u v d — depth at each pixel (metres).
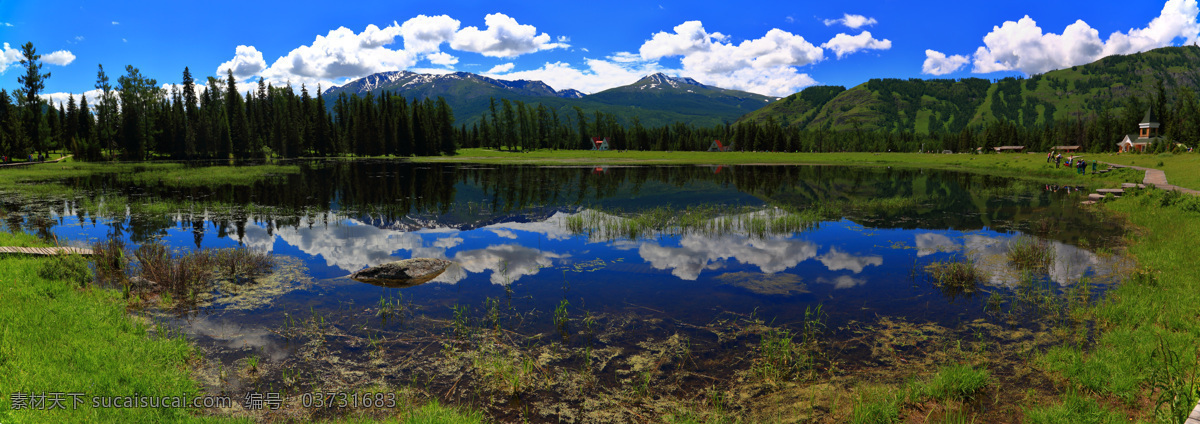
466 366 7.42
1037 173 45.06
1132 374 6.49
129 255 13.57
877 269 12.79
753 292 10.88
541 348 8.05
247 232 18.20
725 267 13.05
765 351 7.90
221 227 19.23
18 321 7.82
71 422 5.27
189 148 81.56
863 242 16.17
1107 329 8.39
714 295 10.69
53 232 17.88
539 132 129.00
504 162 70.81
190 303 10.03
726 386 6.88
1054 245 15.33
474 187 35.00
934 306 9.92
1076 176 39.28
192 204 25.17
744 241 16.42
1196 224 15.98
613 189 33.59
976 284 11.31
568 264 13.39
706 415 6.15
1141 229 17.47
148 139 84.56
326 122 92.19
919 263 13.39
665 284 11.51
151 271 11.48
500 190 32.97
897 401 6.22
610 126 155.50
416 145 92.44
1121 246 15.02
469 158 83.44
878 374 7.13
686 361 7.61
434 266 12.73
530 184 37.28
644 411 6.27
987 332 8.54
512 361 7.55
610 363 7.54
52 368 6.41
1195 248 12.88
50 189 32.22
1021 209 23.19
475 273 12.48
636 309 9.85
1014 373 7.02
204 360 7.48
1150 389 6.21
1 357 6.57
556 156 88.19
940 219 20.77
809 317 9.38
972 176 43.75
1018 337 8.28
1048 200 26.36
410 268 12.16
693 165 63.12
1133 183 27.00
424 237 17.31
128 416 5.57
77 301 9.31
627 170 53.41
